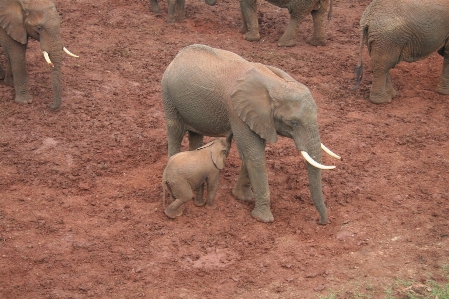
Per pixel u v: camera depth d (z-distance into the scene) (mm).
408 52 12977
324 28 16078
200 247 8797
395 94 13719
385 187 10445
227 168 10805
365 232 9250
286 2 15523
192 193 9156
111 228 9141
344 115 12930
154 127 12227
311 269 8398
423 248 8883
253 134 8852
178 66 9359
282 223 9422
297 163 11102
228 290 7961
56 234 8961
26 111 12484
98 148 11328
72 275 8148
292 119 8414
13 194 9852
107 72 14297
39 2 11875
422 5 12438
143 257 8547
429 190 10367
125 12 17656
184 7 17281
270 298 7809
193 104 9227
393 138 12055
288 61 15195
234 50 15656
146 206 9672
